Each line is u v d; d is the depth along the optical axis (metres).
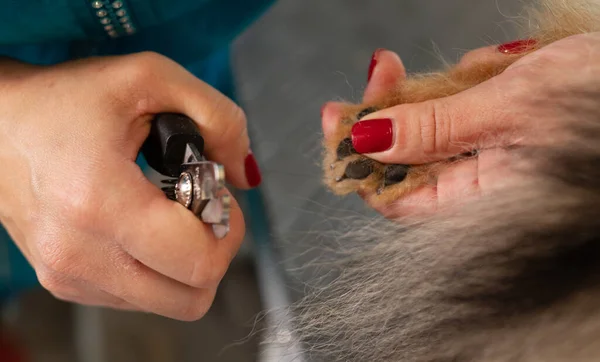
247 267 0.78
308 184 0.63
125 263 0.47
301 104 0.73
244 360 0.74
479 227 0.41
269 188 0.64
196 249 0.46
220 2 0.56
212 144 0.50
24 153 0.47
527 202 0.40
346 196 0.50
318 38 0.81
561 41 0.44
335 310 0.44
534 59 0.44
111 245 0.47
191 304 0.49
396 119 0.46
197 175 0.45
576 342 0.37
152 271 0.47
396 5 0.82
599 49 0.43
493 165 0.42
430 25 0.79
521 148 0.41
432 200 0.45
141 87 0.48
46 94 0.48
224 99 0.50
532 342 0.38
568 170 0.39
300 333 0.45
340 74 0.76
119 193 0.46
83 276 0.48
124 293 0.48
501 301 0.39
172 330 0.83
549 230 0.39
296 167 0.66
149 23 0.54
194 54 0.59
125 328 0.85
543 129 0.41
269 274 0.56
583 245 0.38
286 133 0.69
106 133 0.47
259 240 0.62
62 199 0.46
